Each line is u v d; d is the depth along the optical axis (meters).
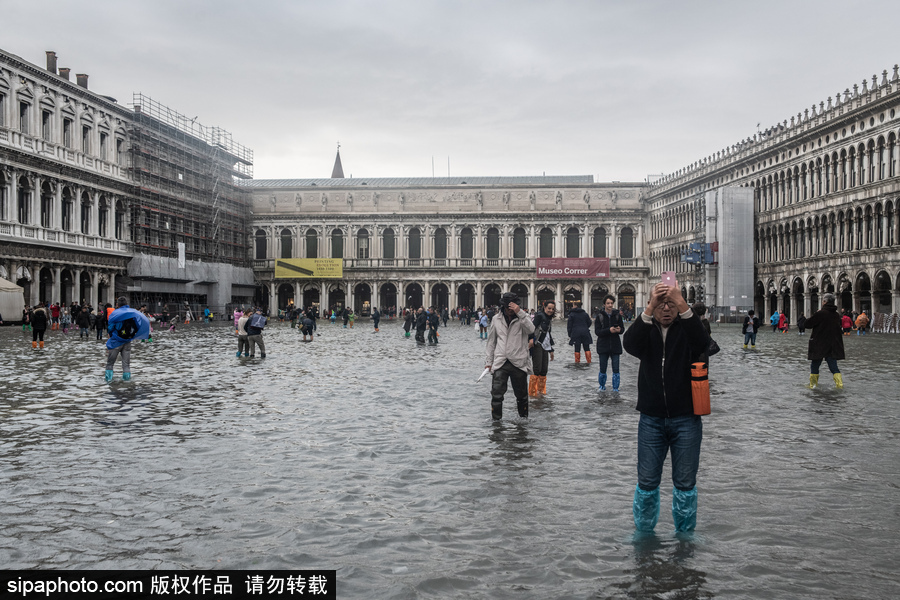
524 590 7.32
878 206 64.94
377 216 120.56
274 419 17.02
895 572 7.76
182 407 18.81
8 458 12.86
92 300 80.81
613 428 15.88
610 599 7.11
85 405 19.02
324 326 88.44
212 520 9.45
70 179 76.94
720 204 84.75
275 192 122.12
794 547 8.48
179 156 98.88
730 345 46.84
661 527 9.18
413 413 17.97
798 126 77.75
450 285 119.94
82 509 9.88
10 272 68.06
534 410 18.44
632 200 118.00
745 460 12.84
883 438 14.79
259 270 122.00
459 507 10.02
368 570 7.82
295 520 9.45
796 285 79.06
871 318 65.94
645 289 117.06
